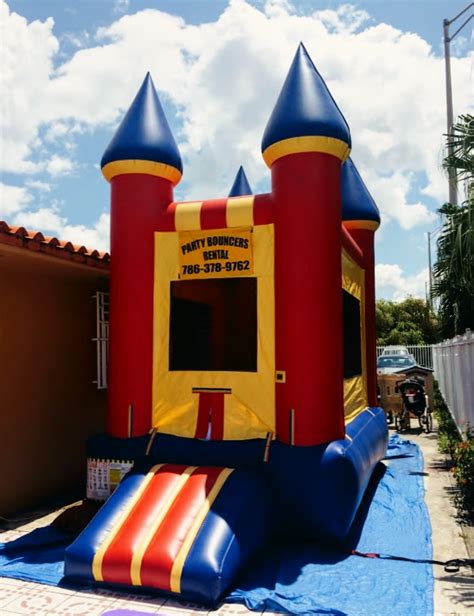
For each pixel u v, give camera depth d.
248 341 7.60
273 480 5.88
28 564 5.50
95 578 4.91
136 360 6.75
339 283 6.30
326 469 5.72
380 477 9.11
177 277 6.80
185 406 6.59
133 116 7.12
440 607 4.54
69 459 8.37
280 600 4.62
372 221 9.93
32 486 7.60
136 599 4.73
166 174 7.00
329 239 6.20
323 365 6.06
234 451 6.08
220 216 6.62
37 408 7.76
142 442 6.52
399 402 14.70
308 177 6.17
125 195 6.93
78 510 6.45
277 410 6.19
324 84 6.57
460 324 11.19
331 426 6.04
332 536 5.72
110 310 7.04
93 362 9.04
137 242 6.87
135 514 5.29
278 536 5.96
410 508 7.37
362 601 4.64
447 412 15.68
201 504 5.29
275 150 6.29
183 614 4.48
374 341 9.84
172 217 6.84
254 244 6.50
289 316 6.14
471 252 7.28
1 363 7.19
